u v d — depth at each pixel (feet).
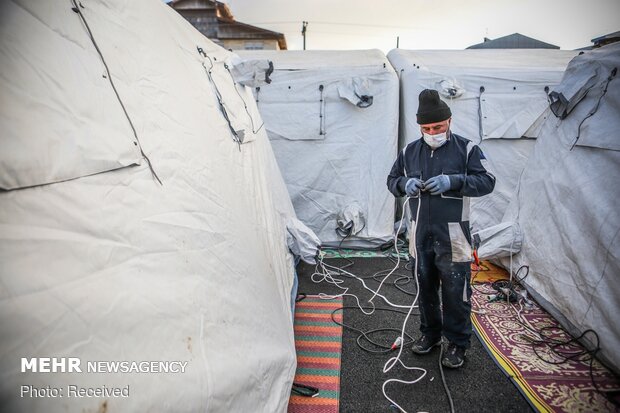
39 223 2.54
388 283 11.50
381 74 13.85
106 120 3.48
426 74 13.84
